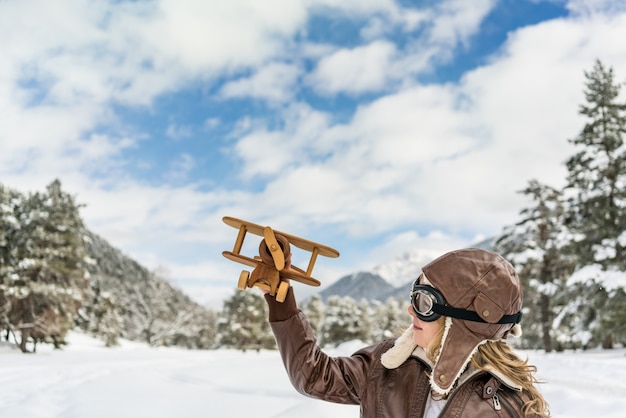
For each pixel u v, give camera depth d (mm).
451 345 1629
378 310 69625
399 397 1736
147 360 21031
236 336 60844
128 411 7414
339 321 66688
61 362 18797
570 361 10625
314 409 5762
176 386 10266
